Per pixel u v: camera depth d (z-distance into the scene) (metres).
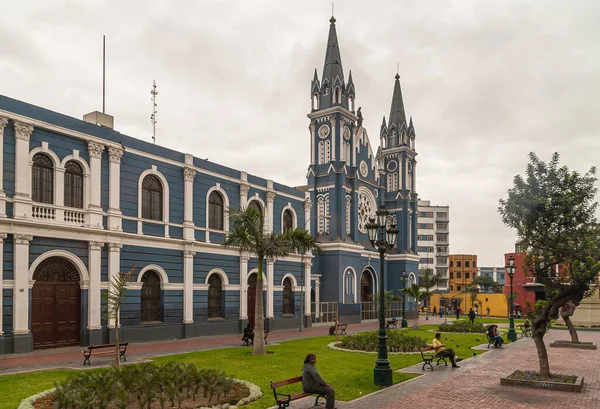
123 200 26.50
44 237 22.23
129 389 12.16
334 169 48.88
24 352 21.06
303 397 12.80
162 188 29.19
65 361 19.30
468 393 14.27
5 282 20.69
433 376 16.98
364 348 24.00
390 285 57.56
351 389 14.45
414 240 60.41
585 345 26.67
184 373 13.19
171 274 29.00
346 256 47.69
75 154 24.09
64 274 23.45
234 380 14.86
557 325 43.84
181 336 29.20
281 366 18.41
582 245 15.99
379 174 58.34
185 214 30.25
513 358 22.06
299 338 30.45
